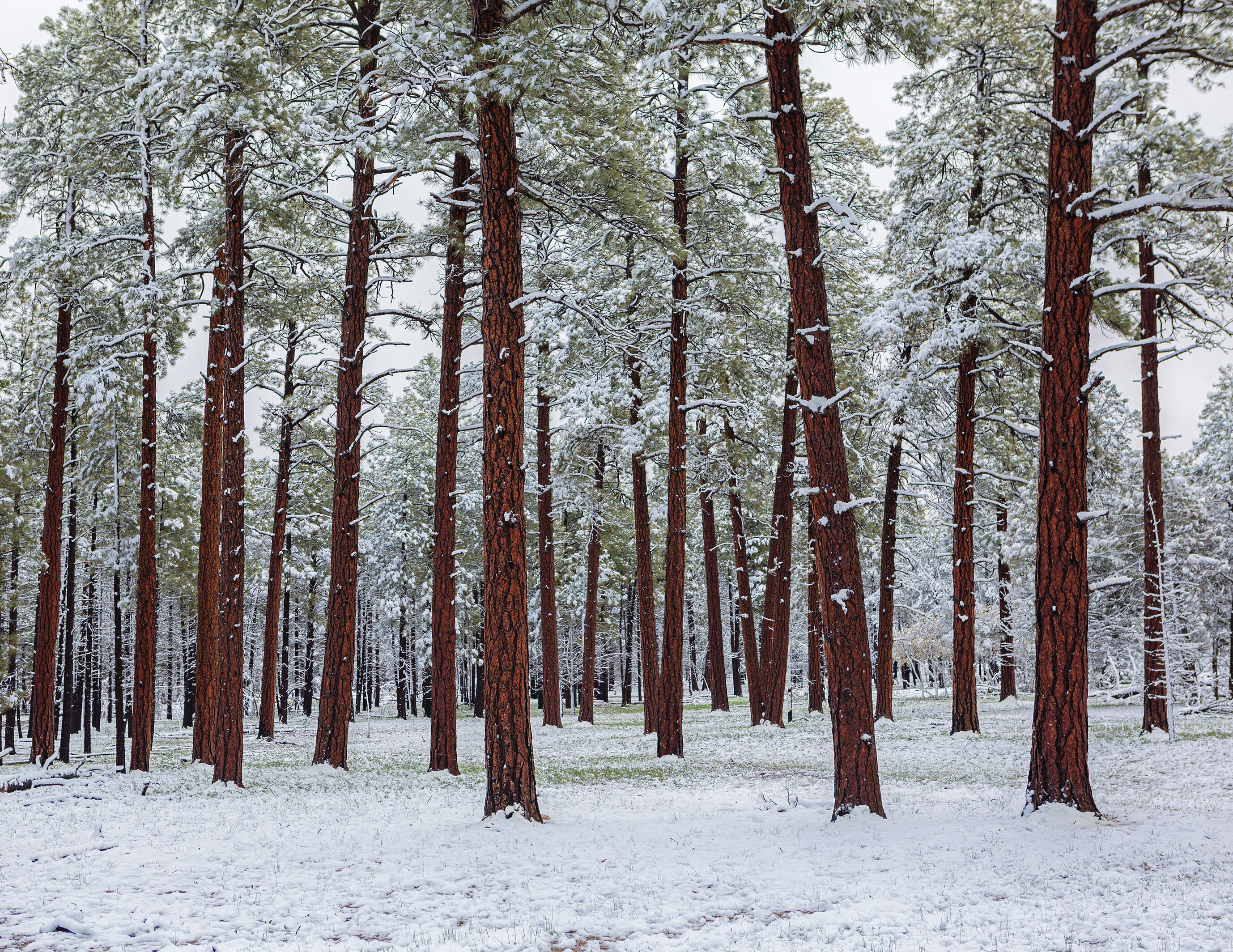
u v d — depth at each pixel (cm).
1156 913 657
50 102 1769
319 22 1552
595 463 2942
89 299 2000
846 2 966
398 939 645
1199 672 2752
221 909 726
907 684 6562
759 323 2295
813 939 634
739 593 2766
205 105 1314
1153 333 1812
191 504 3172
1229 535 2700
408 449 4228
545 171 1541
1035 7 1819
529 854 905
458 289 1784
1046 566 1028
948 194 2067
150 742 1761
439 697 1698
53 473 2042
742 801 1278
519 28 1027
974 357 2128
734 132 1955
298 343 2691
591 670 3191
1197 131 1403
